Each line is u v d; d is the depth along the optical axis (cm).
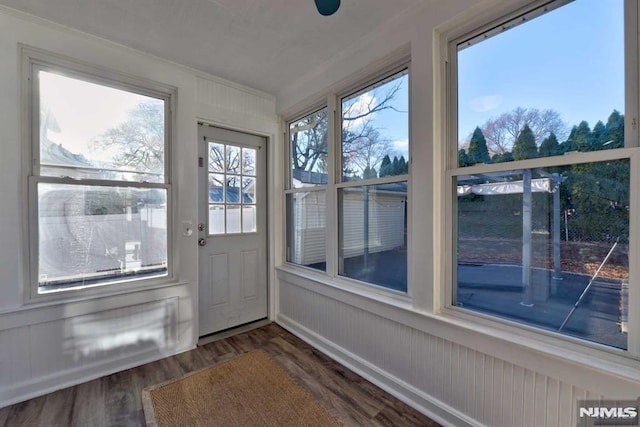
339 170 246
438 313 170
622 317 115
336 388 196
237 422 165
